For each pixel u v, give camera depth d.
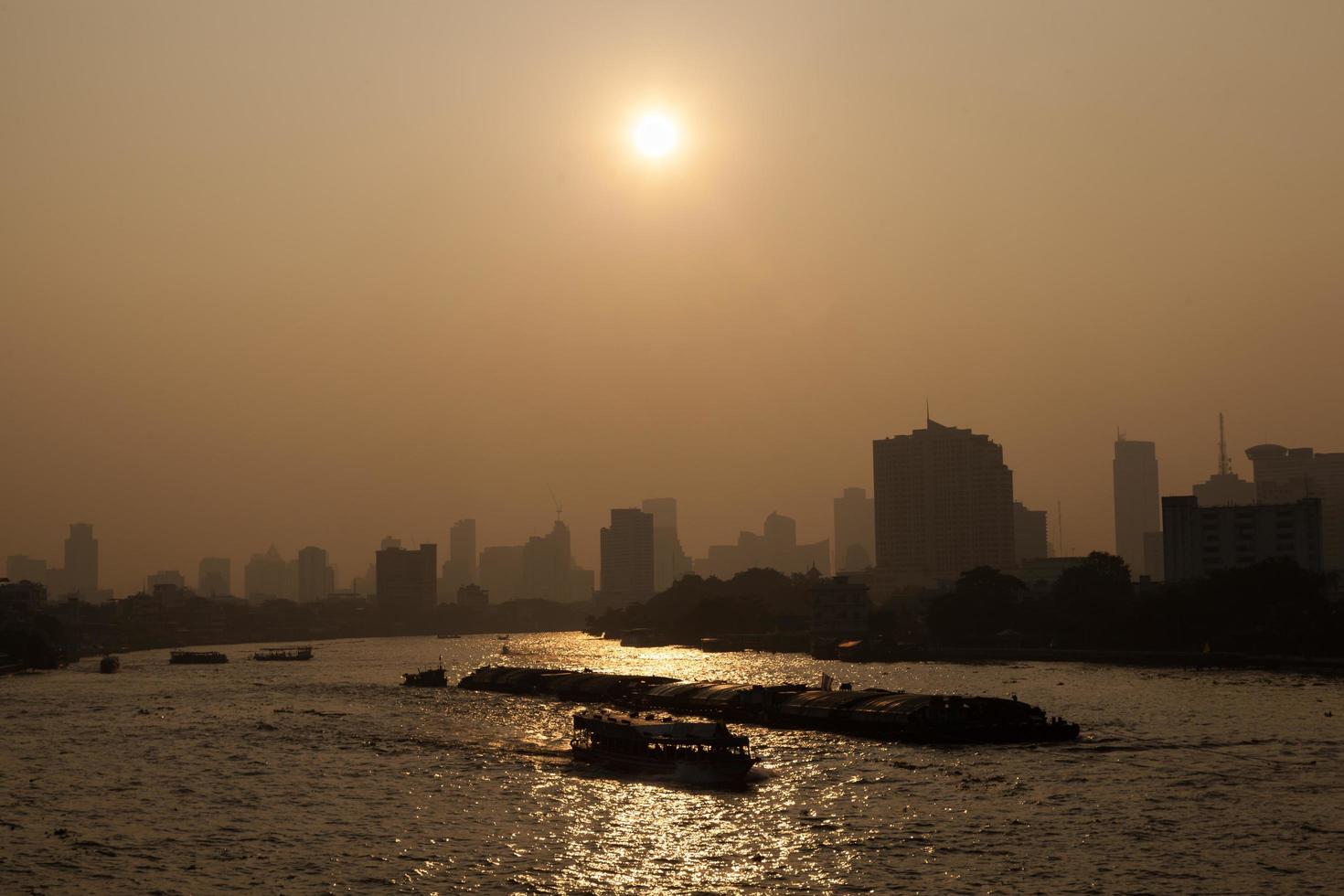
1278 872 92.44
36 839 106.69
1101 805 114.19
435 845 102.81
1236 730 163.00
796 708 177.75
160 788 129.75
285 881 93.06
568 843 102.81
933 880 91.44
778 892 89.06
